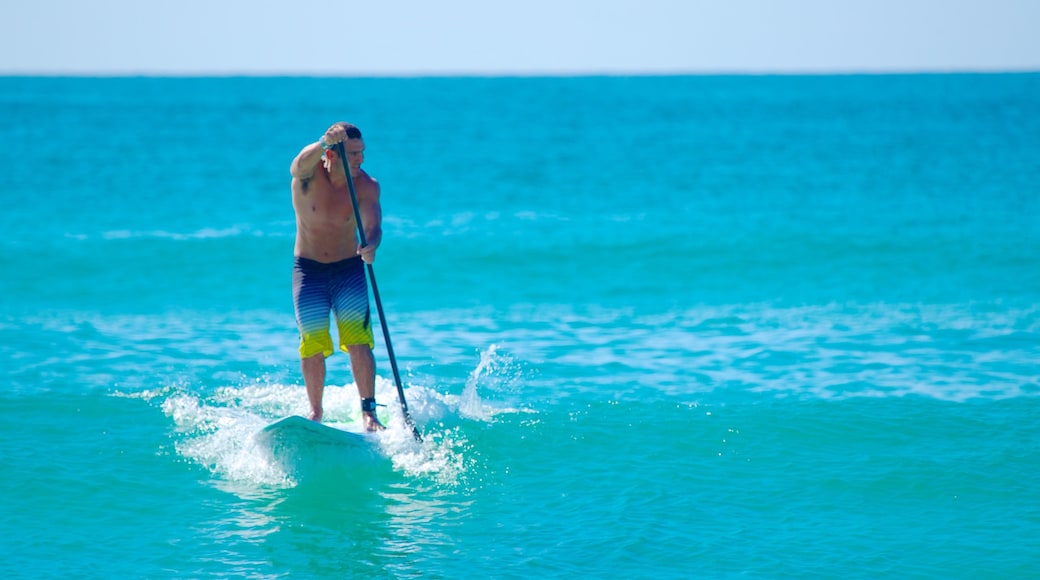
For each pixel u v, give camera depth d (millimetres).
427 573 4715
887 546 4984
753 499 5559
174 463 6066
